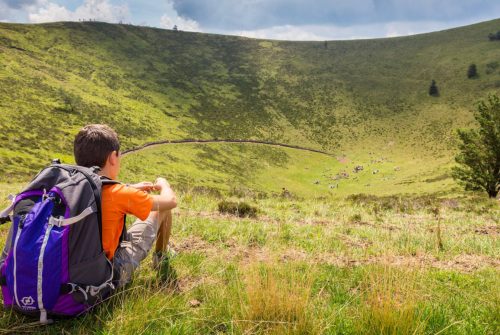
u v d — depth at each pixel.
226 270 5.04
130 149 125.62
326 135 190.62
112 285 3.45
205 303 3.87
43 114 126.38
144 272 4.42
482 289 5.10
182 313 3.54
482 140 34.03
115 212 3.34
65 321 3.30
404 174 134.12
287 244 7.29
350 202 16.92
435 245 7.82
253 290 3.55
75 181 3.15
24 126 110.00
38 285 3.00
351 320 3.64
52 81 164.75
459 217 12.85
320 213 12.34
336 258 6.39
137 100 185.25
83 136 3.43
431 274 5.59
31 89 146.25
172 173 112.75
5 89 137.12
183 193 14.70
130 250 3.80
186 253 5.68
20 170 74.31
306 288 3.77
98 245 3.20
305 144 179.62
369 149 177.50
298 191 124.44
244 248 6.56
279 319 3.39
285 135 186.00
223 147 156.62
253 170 139.62
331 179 140.25
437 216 12.98
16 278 3.01
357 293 4.55
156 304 3.57
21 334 3.17
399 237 8.52
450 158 142.62
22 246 2.98
